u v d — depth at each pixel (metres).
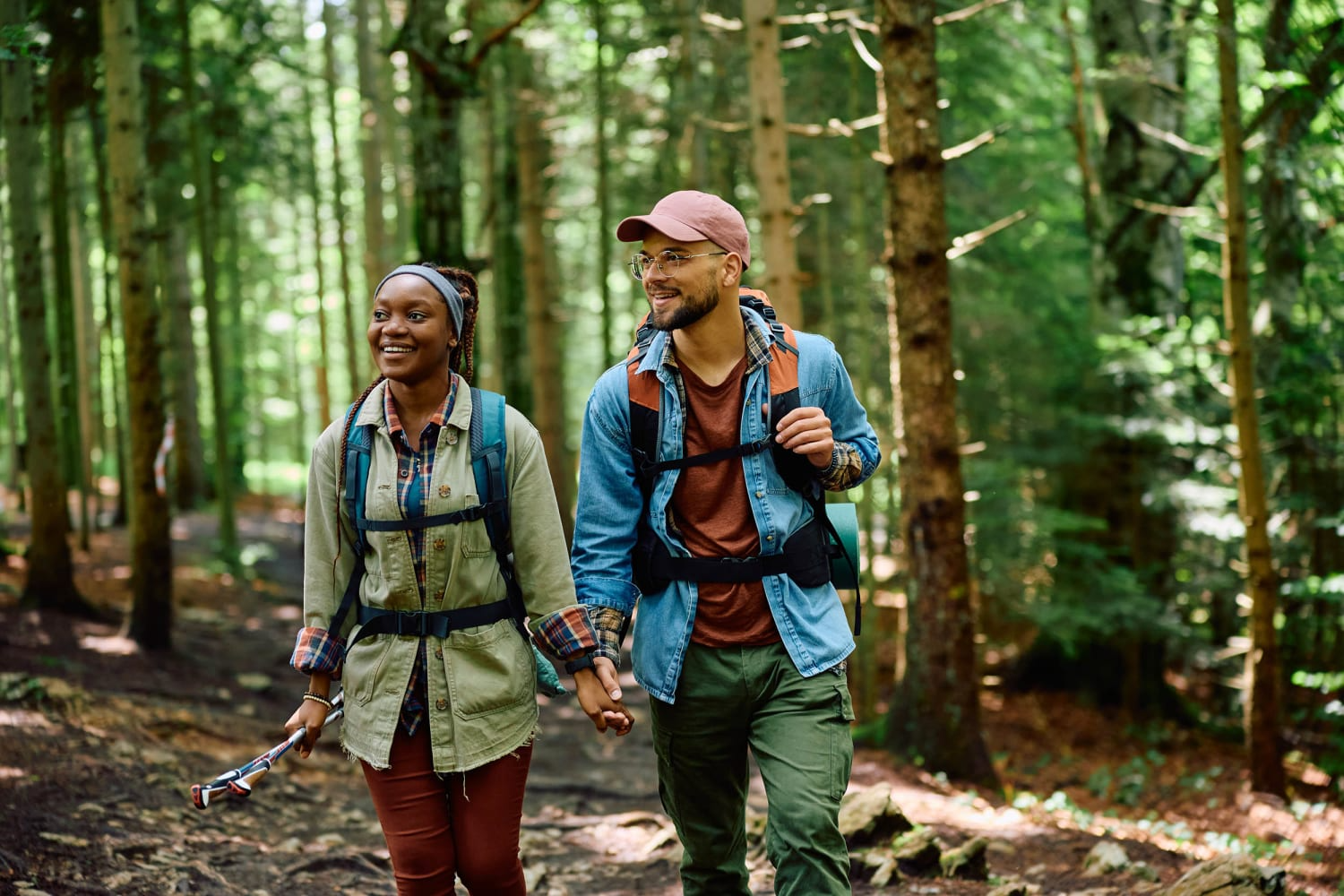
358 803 5.48
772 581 2.67
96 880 3.66
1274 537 10.58
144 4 10.71
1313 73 7.75
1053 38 12.68
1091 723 11.01
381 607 2.52
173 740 5.87
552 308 17.66
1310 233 10.09
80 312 15.46
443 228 9.77
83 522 12.80
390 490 2.49
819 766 2.60
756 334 2.71
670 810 2.92
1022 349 12.18
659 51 12.09
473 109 14.09
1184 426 10.07
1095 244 11.37
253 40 11.63
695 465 2.70
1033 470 12.11
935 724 6.96
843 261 13.34
